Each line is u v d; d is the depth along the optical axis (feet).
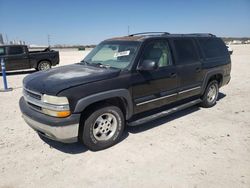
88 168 11.31
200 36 19.36
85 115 12.19
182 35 17.81
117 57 14.76
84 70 13.78
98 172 10.99
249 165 11.47
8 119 17.93
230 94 25.66
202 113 19.07
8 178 10.55
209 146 13.43
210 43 20.12
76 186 10.02
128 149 13.08
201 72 18.38
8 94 26.78
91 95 11.75
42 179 10.48
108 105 12.74
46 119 11.43
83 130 12.24
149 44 14.80
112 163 11.72
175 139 14.29
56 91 11.16
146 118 14.87
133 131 15.42
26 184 10.15
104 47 16.46
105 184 10.12
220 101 22.71
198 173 10.82
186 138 14.44
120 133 13.62
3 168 11.30
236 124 16.75
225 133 15.20
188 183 10.12
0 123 17.08
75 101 11.32
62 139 11.52
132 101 13.75
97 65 14.85
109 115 12.99
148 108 14.88
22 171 11.08
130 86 13.43
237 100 23.08
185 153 12.61
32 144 13.75
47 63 49.85
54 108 11.19
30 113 12.32
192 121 17.28
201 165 11.47
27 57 46.55
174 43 16.53
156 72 14.80
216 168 11.21
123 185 10.05
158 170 11.08
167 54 15.90
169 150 12.94
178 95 16.78
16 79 39.22
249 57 74.69
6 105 21.91
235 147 13.32
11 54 44.70
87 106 12.11
